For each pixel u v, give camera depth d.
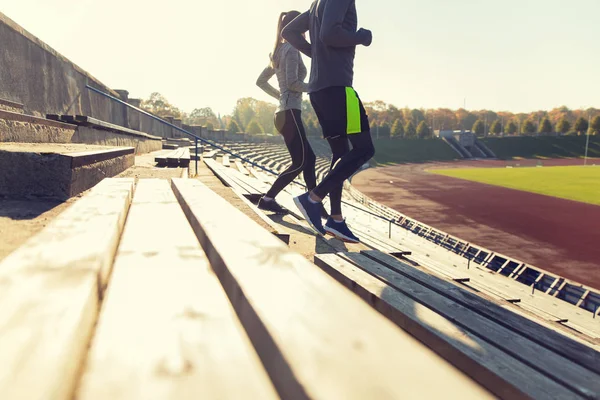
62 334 0.41
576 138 122.69
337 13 2.78
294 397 0.38
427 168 79.81
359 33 2.87
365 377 0.38
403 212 32.28
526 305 10.18
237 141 44.25
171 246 1.02
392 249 4.55
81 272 0.66
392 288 1.52
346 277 1.72
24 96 7.80
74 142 7.06
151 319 0.55
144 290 0.68
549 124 131.38
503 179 53.28
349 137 3.10
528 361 0.87
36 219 1.90
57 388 0.31
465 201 36.91
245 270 0.73
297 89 4.07
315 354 0.43
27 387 0.31
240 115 149.88
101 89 13.73
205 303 0.63
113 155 4.12
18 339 0.40
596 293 12.88
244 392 0.38
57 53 9.45
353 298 0.61
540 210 31.58
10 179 2.40
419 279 1.67
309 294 0.61
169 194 2.21
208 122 131.25
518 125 149.38
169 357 0.44
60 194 2.44
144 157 10.97
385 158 99.38
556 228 25.84
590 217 28.62
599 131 125.69
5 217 1.91
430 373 0.40
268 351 0.48
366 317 0.54
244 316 0.60
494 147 119.94
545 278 15.02
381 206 31.03
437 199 38.50
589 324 9.94
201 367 0.42
